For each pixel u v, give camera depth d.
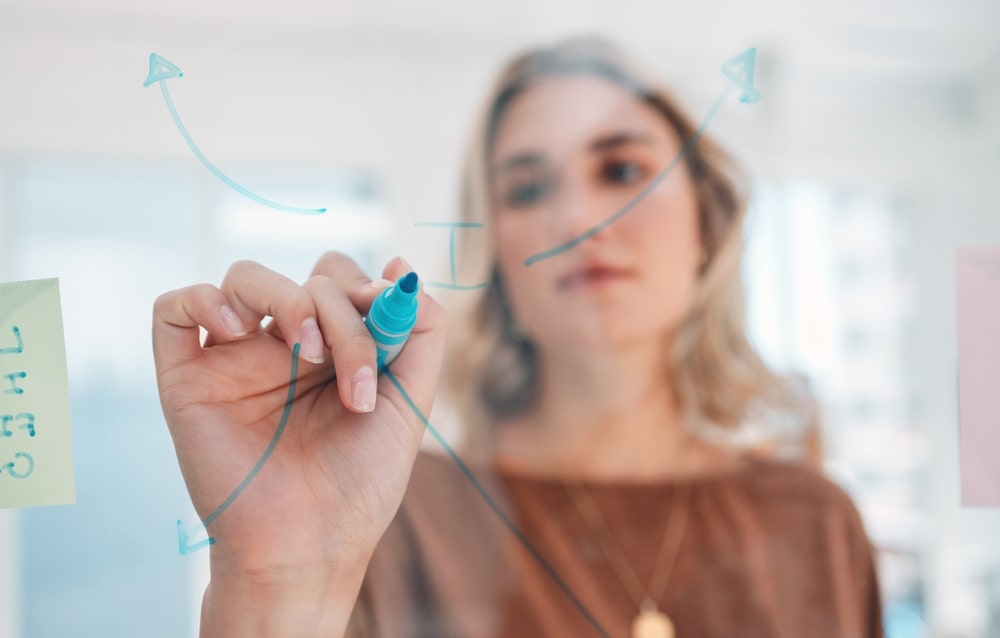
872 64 0.60
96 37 0.54
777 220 0.57
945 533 0.53
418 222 0.54
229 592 0.34
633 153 0.55
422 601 0.46
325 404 0.35
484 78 0.58
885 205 0.58
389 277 0.38
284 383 0.35
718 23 0.58
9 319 0.37
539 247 0.54
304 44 0.57
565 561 0.50
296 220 0.54
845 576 0.52
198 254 0.52
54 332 0.37
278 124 0.56
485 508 0.50
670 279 0.55
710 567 0.52
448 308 0.52
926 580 0.53
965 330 0.45
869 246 0.56
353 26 0.58
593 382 0.53
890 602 0.53
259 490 0.34
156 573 0.47
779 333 0.56
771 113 0.57
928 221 0.58
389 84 0.57
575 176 0.54
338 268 0.37
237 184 0.54
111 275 0.51
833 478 0.54
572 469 0.52
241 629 0.34
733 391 0.55
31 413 0.37
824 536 0.53
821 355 0.56
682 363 0.54
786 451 0.55
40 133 0.53
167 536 0.48
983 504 0.44
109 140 0.53
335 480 0.35
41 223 0.52
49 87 0.53
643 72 0.56
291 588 0.34
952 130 0.61
